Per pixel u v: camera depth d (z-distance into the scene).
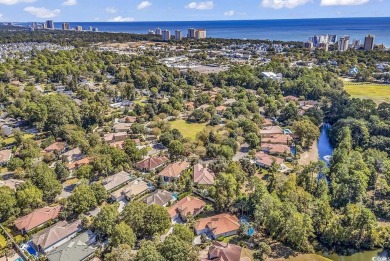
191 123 142.88
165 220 68.62
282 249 67.56
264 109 156.00
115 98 176.00
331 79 197.88
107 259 59.50
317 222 71.06
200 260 60.78
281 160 103.75
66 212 73.81
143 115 148.88
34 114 129.38
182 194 85.31
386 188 83.88
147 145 116.88
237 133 122.06
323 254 67.56
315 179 85.81
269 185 84.38
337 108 144.88
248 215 76.75
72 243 64.56
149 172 98.00
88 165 92.19
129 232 63.94
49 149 109.12
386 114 129.75
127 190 84.38
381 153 99.62
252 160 105.06
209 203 82.56
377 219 76.88
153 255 55.16
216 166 95.19
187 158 105.25
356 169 88.62
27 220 71.75
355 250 68.25
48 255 62.03
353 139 113.38
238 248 63.41
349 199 78.88
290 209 68.00
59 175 90.94
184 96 176.75
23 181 87.62
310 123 123.75
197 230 70.75
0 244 67.00
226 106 159.38
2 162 100.81
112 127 131.75
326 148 119.94
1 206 71.56
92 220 73.56
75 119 131.88
